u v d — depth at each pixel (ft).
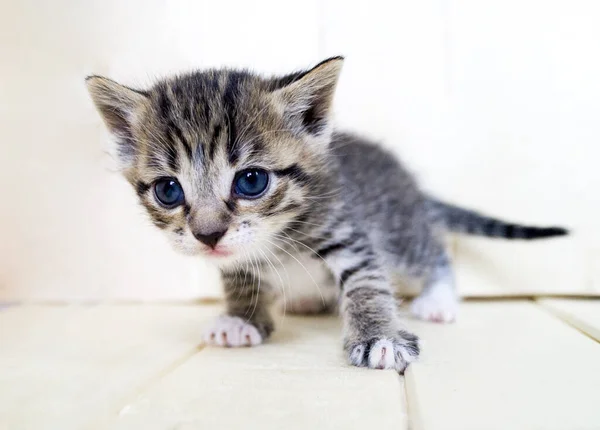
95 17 0.82
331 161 0.64
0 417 0.40
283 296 0.72
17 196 0.86
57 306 0.83
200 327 0.68
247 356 0.55
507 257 0.82
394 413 0.39
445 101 0.80
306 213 0.59
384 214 0.73
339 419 0.38
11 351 0.58
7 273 0.87
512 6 0.78
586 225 0.80
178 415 0.40
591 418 0.37
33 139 0.85
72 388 0.46
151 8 0.81
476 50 0.79
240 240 0.54
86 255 0.85
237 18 0.81
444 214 0.79
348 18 0.80
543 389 0.42
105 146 0.74
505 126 0.80
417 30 0.80
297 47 0.81
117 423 0.39
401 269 0.76
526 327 0.63
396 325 0.55
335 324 0.70
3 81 0.84
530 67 0.79
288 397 0.42
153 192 0.57
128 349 0.58
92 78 0.60
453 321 0.67
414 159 0.81
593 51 0.77
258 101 0.56
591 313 0.69
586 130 0.78
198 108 0.56
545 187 0.80
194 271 0.84
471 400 0.40
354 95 0.81
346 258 0.61
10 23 0.83
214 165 0.54
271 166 0.55
